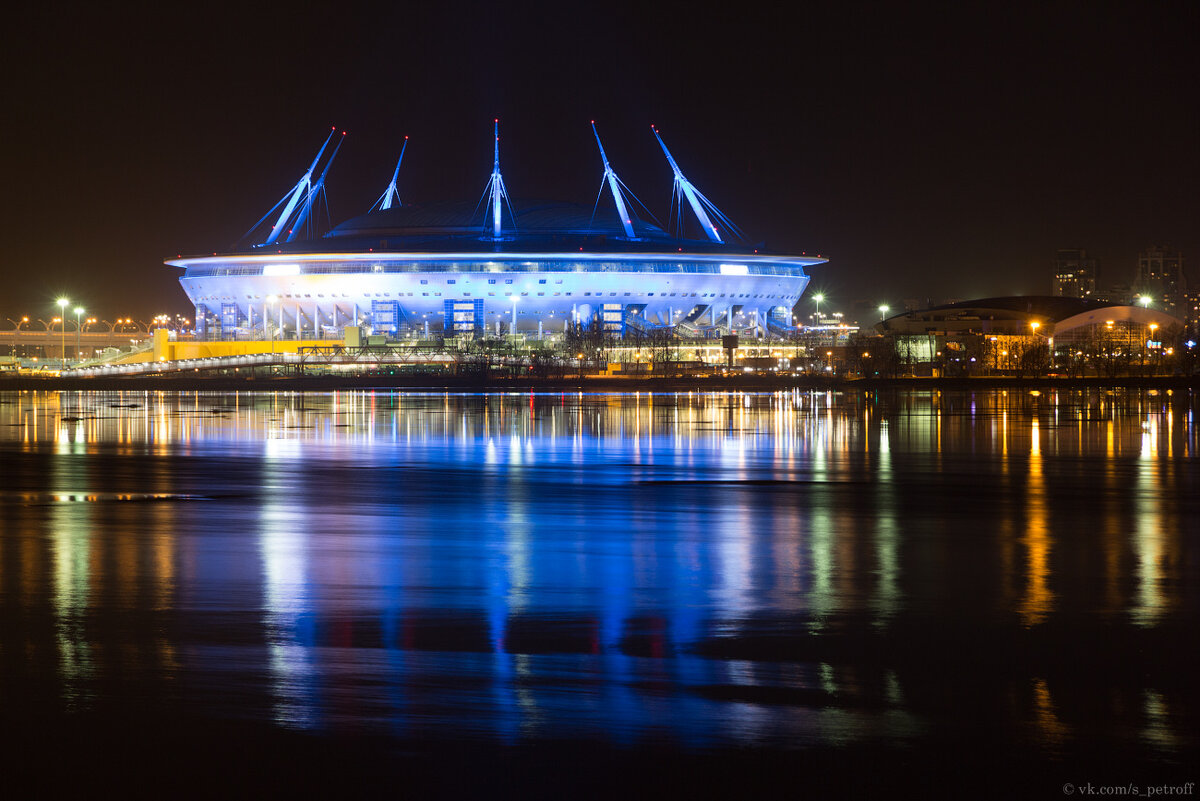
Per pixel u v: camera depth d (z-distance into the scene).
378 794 13.05
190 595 22.39
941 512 36.03
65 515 34.81
